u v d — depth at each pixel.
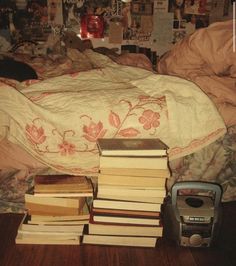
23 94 0.97
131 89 1.04
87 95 0.98
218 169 1.10
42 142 0.95
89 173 1.01
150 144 0.90
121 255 0.92
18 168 1.04
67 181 0.96
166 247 0.97
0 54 1.84
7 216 1.07
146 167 0.88
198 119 0.97
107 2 2.35
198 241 0.94
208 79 1.05
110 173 0.88
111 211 0.92
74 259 0.90
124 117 0.94
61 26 2.37
